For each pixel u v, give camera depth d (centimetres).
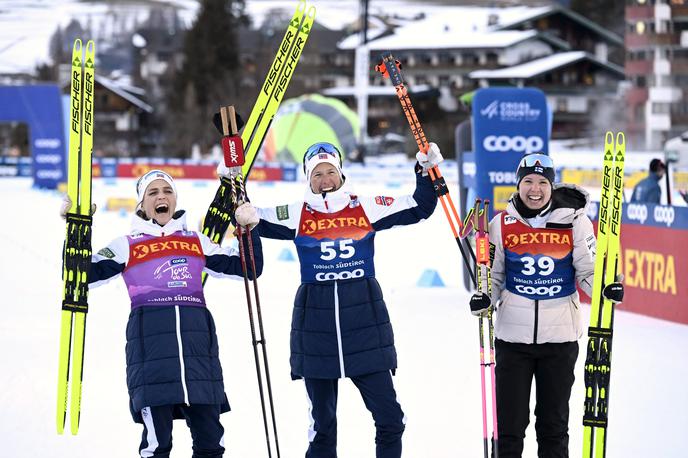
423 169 1420
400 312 2948
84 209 1380
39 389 1995
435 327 2683
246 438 1664
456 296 3303
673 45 19800
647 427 1694
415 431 1683
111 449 1605
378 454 1371
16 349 2389
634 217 2945
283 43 1686
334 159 1403
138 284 1341
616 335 2562
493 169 3266
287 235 1393
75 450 1598
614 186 1262
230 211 1521
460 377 2080
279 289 3412
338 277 1378
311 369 1359
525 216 1355
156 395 1273
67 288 1370
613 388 1980
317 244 1380
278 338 2533
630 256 2970
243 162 1392
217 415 1322
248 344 2453
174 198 1378
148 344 1302
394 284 3600
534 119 3266
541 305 1337
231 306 3038
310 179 1405
